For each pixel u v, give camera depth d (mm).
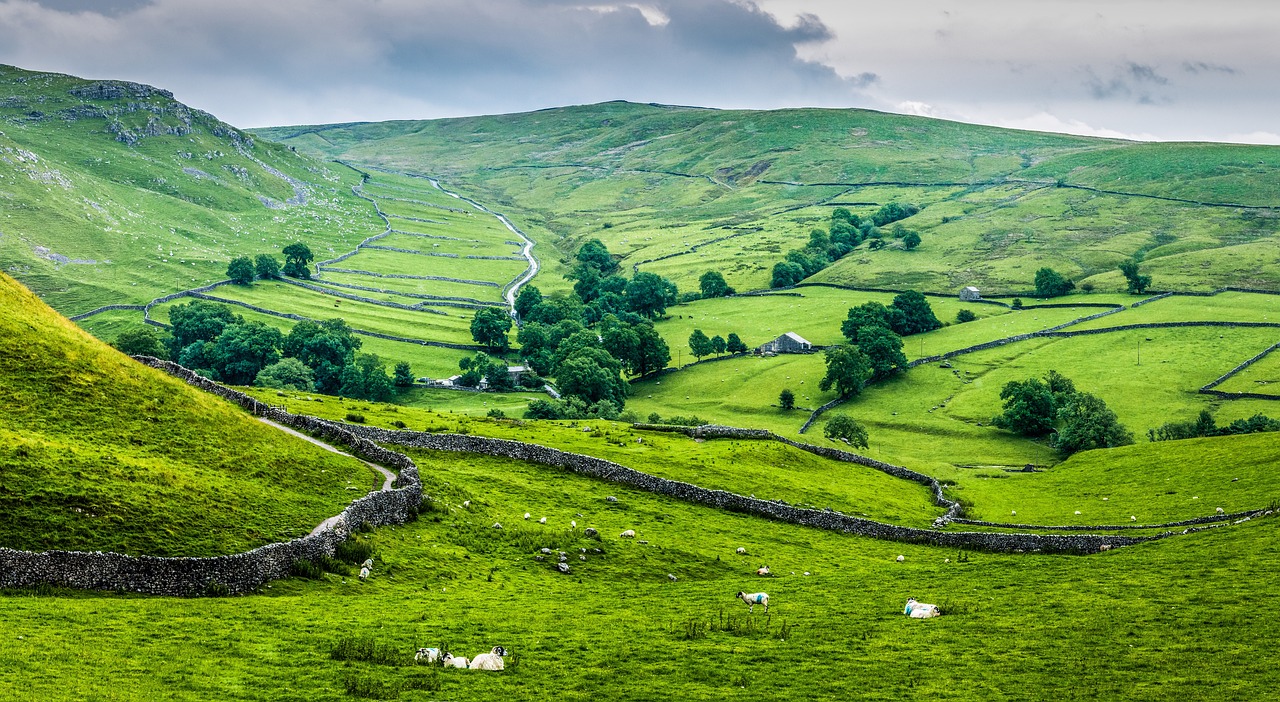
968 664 45906
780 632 51344
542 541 73000
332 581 56562
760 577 73500
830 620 54375
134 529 53312
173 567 50312
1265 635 47531
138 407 70375
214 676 38812
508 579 64562
